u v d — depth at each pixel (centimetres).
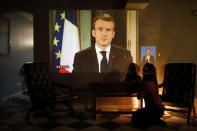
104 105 404
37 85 350
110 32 404
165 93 376
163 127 290
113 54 405
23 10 405
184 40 418
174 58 417
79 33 403
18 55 633
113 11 403
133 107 404
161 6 413
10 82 577
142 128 283
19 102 495
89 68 404
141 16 406
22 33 666
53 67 403
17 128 287
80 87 404
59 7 404
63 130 278
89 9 405
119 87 336
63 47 403
